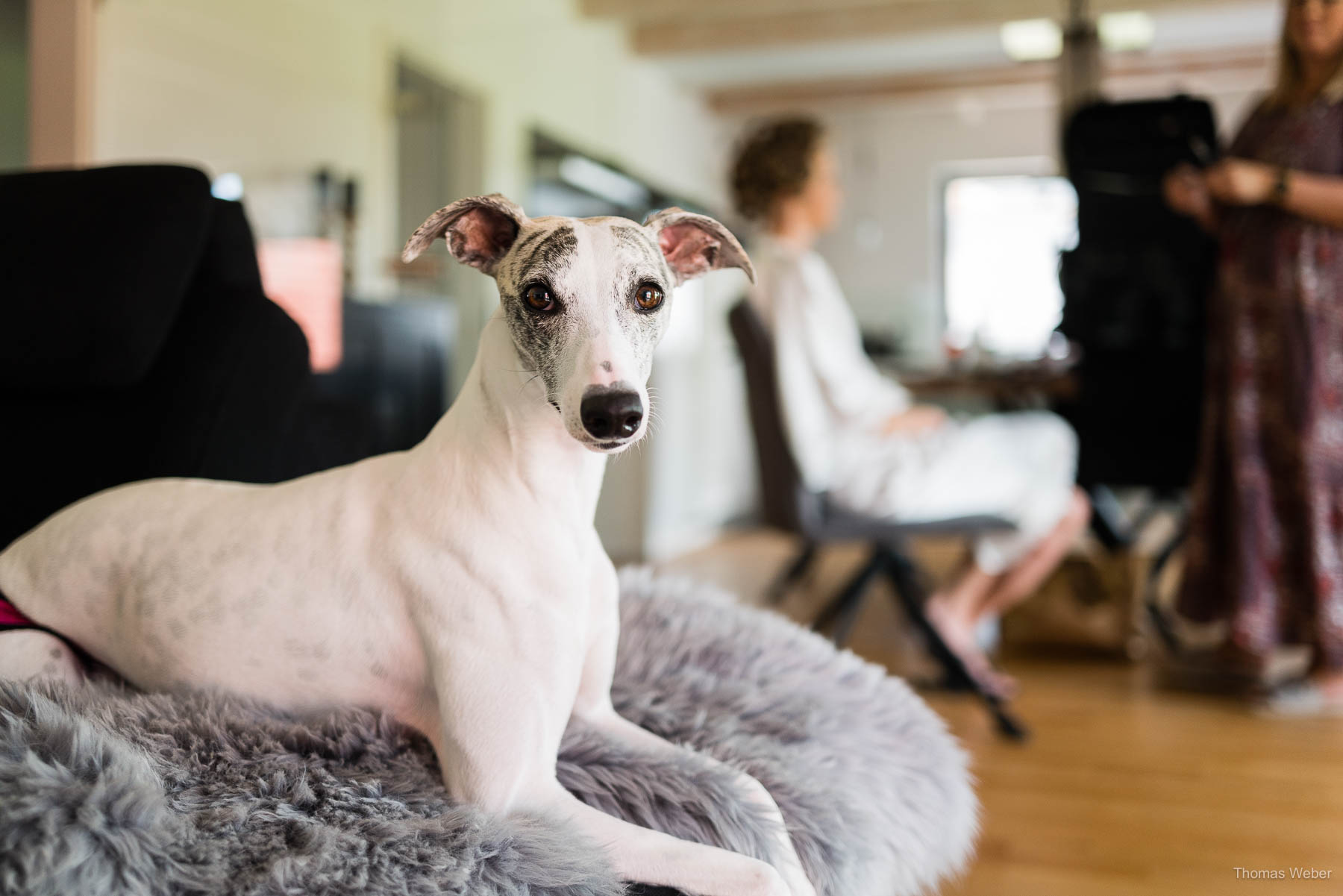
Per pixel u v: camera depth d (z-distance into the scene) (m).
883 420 2.57
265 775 0.89
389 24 4.08
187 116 3.13
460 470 0.98
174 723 0.93
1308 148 2.49
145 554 1.05
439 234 1.05
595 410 0.87
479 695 0.93
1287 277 2.48
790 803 1.02
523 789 0.93
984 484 2.50
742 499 7.61
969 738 2.38
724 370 7.24
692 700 1.20
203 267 1.47
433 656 0.95
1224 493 2.66
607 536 5.39
